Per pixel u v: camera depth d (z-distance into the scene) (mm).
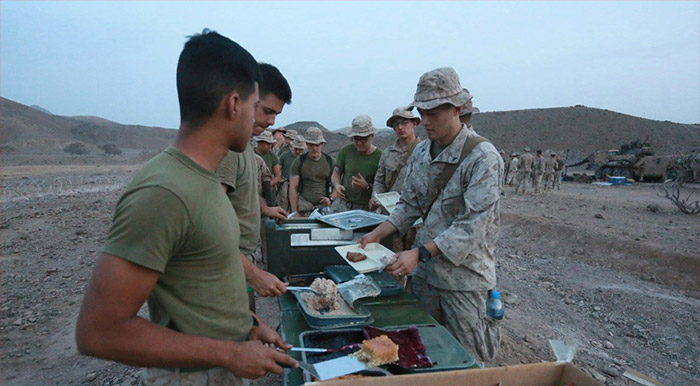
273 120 2314
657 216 9906
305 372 1503
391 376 1330
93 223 8578
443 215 2451
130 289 1044
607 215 9977
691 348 3951
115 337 1037
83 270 5664
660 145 45312
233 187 2074
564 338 4039
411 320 1962
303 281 2455
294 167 5684
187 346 1146
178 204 1099
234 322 1342
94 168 27062
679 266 5922
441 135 2379
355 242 2686
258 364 1249
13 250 6582
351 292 2154
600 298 5152
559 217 9586
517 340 3906
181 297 1220
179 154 1195
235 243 1310
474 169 2287
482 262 2369
